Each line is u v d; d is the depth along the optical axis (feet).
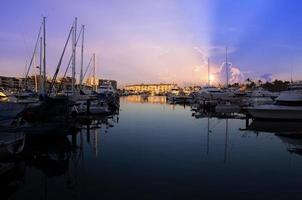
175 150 70.44
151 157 63.57
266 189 44.73
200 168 55.31
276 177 50.31
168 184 46.78
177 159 61.82
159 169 54.80
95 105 146.30
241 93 218.59
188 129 106.22
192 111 184.24
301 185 46.52
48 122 82.12
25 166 57.93
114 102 190.60
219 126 115.65
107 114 149.79
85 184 47.29
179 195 42.32
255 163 59.11
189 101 275.39
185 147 73.92
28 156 65.00
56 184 47.70
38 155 66.23
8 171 49.08
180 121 131.44
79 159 62.80
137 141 82.02
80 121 121.08
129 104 272.51
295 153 67.77
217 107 174.50
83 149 72.23
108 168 55.67
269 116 127.95
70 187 46.01
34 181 49.19
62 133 81.15
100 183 47.60
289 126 115.75
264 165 57.67
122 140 83.82
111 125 116.16
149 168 55.36
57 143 79.25
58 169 55.88
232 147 74.28
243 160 61.36
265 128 110.52
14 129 58.59
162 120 134.82
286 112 125.29
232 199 41.04
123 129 105.60
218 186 45.88
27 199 41.81
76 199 41.47
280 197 41.75
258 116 129.49
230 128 110.11
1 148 53.11
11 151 54.75
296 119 125.90
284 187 45.60
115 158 63.16
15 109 73.00
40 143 77.41
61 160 62.18
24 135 62.28
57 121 85.56
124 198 41.50
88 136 90.68
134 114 164.66
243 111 157.99
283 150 71.26
